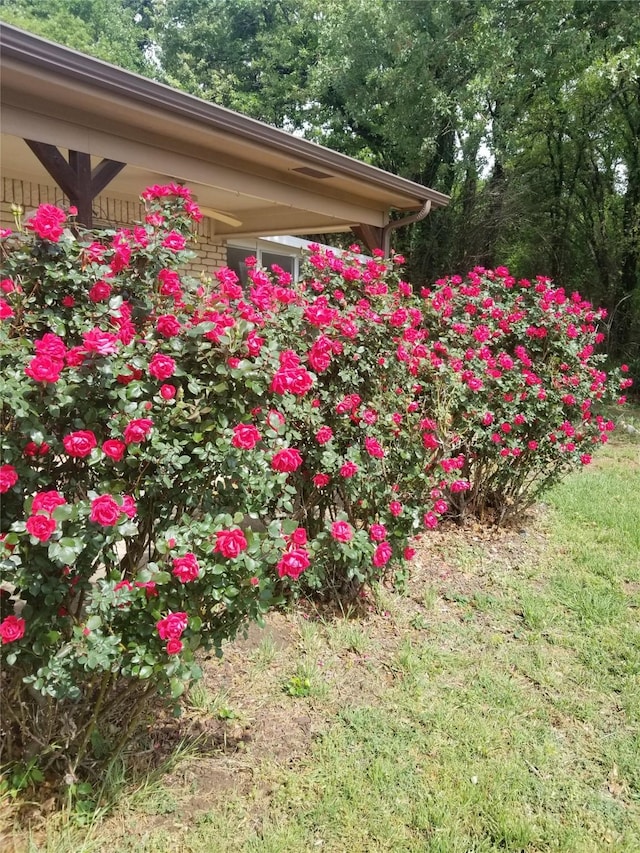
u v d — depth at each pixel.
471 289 4.91
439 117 13.34
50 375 1.62
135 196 7.25
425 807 2.11
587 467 7.04
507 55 12.07
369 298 3.58
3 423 1.72
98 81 3.64
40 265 1.89
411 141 13.50
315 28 16.92
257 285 2.99
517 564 4.17
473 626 3.33
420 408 3.79
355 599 3.36
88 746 2.06
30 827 1.87
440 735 2.48
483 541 4.54
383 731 2.46
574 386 4.81
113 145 4.25
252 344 2.02
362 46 13.66
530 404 4.52
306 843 1.96
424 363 3.73
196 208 2.44
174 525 1.98
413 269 14.79
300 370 2.12
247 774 2.20
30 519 1.55
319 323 2.91
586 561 4.23
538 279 5.16
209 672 2.69
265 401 2.16
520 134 14.14
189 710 2.45
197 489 2.07
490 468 4.70
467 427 4.14
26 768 1.94
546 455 4.77
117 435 1.83
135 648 1.76
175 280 2.13
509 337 4.97
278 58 17.58
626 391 13.30
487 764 2.34
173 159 4.69
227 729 2.39
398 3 13.16
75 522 1.69
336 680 2.76
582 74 13.27
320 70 14.70
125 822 1.96
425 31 13.06
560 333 4.88
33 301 1.91
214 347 1.99
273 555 1.91
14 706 1.95
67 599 1.88
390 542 3.22
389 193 6.61
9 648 1.70
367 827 2.03
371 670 2.86
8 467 1.60
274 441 2.29
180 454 2.02
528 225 15.06
